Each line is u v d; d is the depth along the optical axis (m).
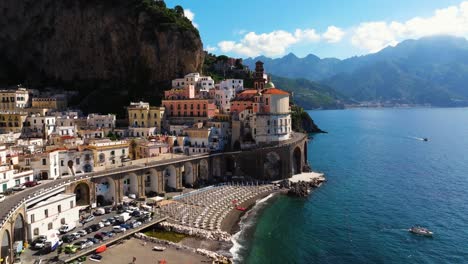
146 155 145.38
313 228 104.31
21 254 75.00
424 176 167.00
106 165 129.38
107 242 82.88
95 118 183.88
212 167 147.00
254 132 168.75
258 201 127.56
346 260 85.81
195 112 189.38
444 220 109.94
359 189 144.75
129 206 109.06
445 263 84.00
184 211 108.00
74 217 92.38
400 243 94.38
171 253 82.56
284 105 175.62
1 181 91.25
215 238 93.00
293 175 163.12
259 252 88.00
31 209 80.56
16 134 153.62
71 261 74.12
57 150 113.00
